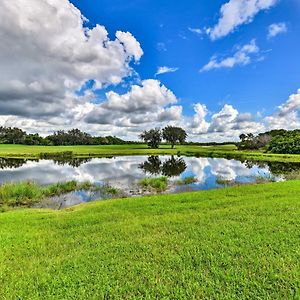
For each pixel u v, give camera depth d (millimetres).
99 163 52969
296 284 5965
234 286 6012
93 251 8031
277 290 5844
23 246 8602
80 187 24656
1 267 7215
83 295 5875
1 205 18297
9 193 19797
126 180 30094
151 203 14320
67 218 11820
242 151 93938
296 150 74875
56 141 154250
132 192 23172
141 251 7930
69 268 7070
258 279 6230
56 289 6145
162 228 9875
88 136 169375
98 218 11602
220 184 26859
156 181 25969
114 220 11328
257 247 7805
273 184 19359
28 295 5953
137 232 9562
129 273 6695
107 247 8297
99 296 5859
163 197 16000
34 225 10922
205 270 6754
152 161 58250
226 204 13352
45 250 8273
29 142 144250
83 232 9812
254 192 16453
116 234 9445
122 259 7477
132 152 88875
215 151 95625
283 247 7715
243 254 7410
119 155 80250
